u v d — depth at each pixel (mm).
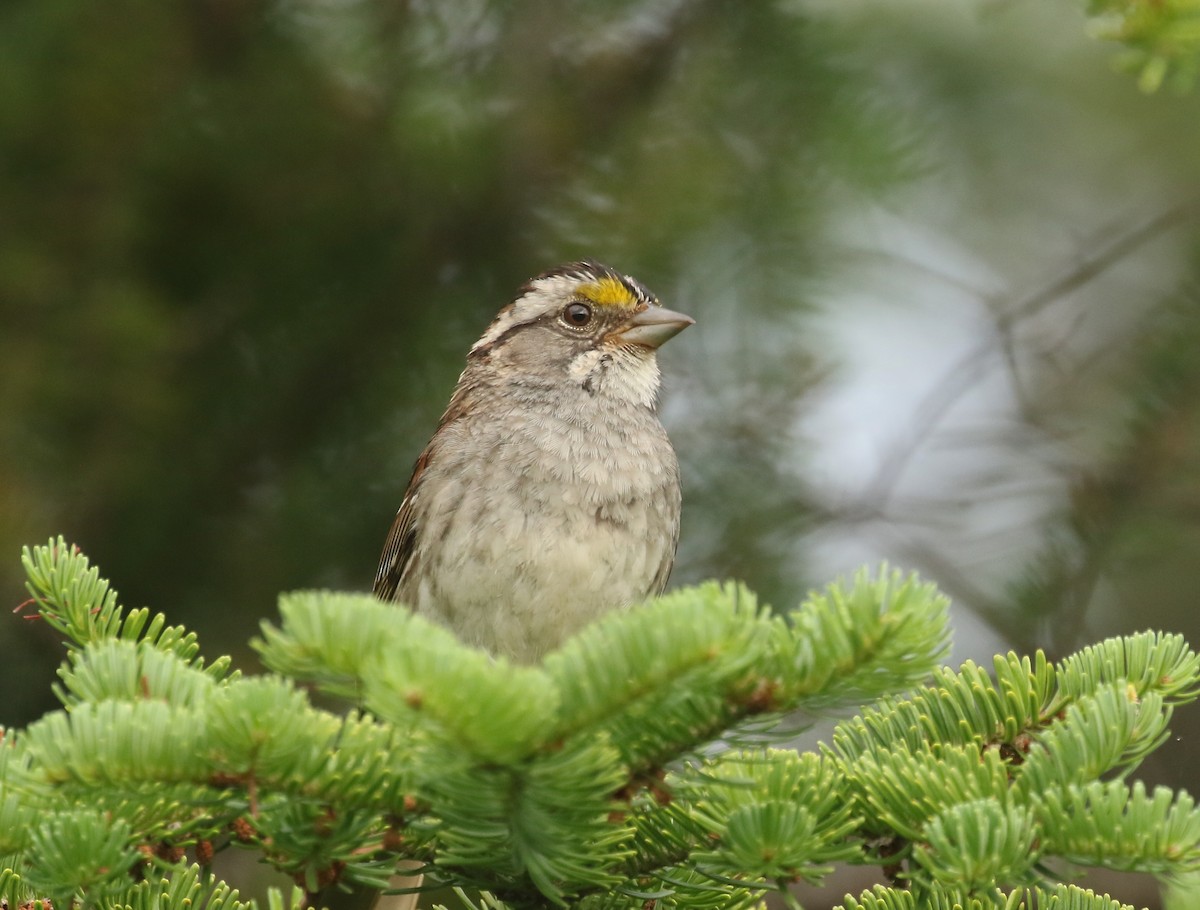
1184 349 11562
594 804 5043
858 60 11617
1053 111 13617
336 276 11852
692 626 4621
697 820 5773
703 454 11805
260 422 11789
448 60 11500
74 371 11211
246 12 11578
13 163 11445
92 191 11500
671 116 11484
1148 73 6930
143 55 11438
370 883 5719
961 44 12469
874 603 4836
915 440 12469
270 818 5336
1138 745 5531
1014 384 12766
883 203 11680
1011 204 14117
